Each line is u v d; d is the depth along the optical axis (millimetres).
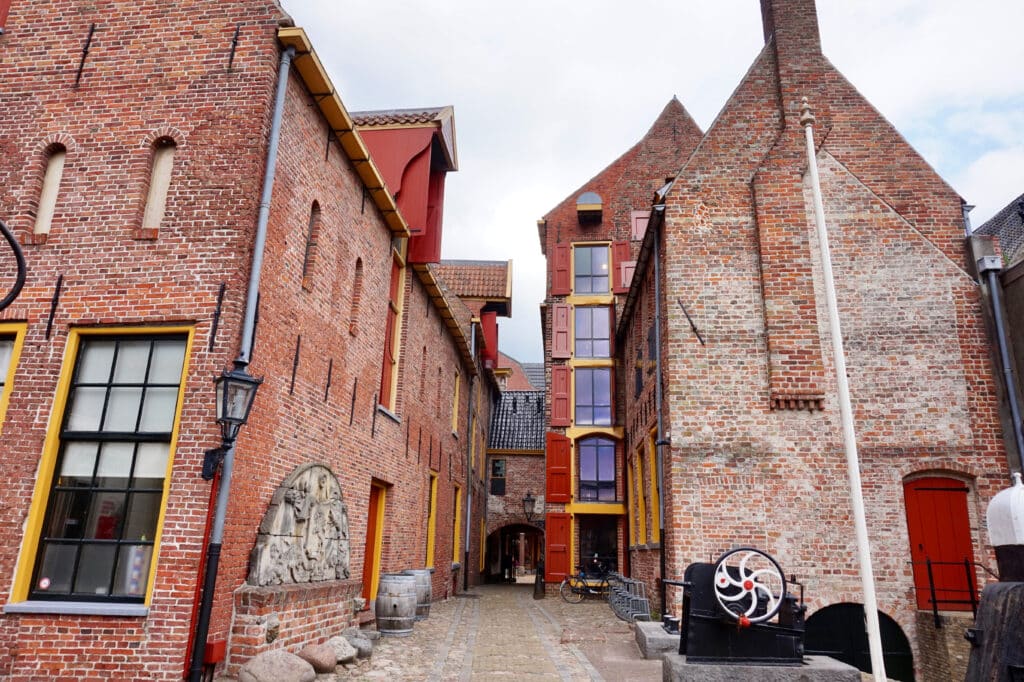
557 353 20828
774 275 10727
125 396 6832
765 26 13070
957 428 9961
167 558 6125
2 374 6980
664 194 11773
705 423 10289
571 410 20500
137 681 5887
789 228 10922
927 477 9961
